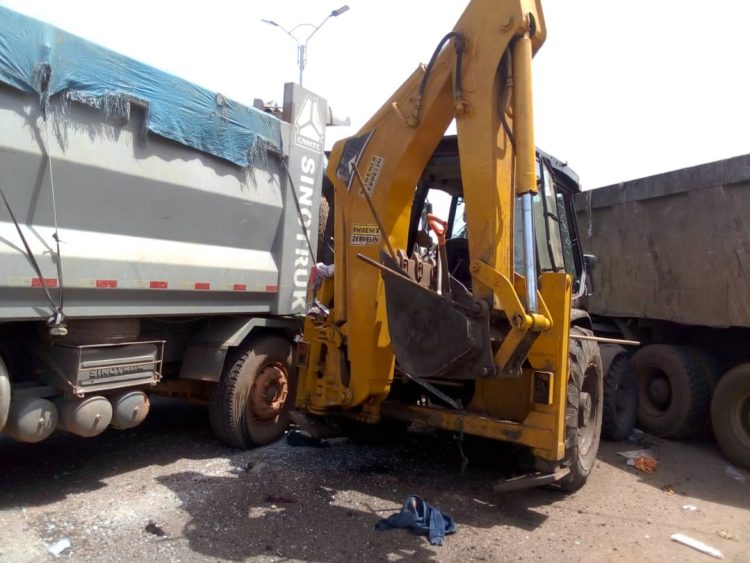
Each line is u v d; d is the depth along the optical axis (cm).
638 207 715
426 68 406
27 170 349
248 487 430
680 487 518
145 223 424
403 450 548
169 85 424
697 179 638
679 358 665
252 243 519
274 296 542
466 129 373
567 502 455
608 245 763
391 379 452
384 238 402
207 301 476
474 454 546
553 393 396
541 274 427
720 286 618
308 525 377
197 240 468
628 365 658
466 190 372
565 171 567
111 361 412
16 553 317
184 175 443
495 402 443
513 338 349
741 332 660
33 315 356
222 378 510
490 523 404
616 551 376
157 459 481
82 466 455
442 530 375
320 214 612
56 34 356
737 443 584
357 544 357
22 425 368
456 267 540
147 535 350
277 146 520
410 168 430
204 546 341
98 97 377
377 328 436
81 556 321
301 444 546
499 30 362
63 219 373
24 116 346
